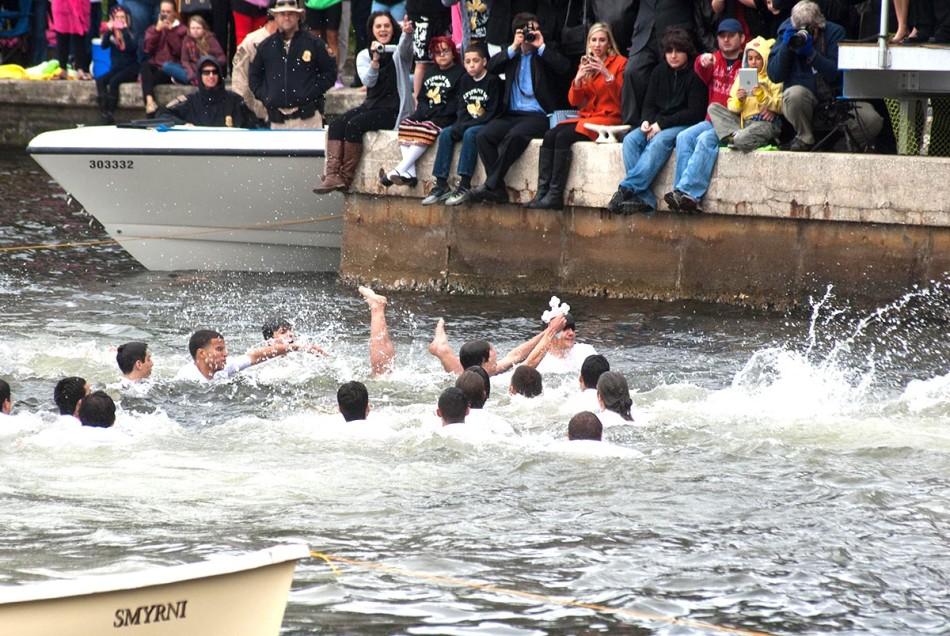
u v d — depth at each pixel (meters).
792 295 41.69
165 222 50.31
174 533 22.08
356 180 47.66
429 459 26.34
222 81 53.88
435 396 31.89
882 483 24.98
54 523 22.44
